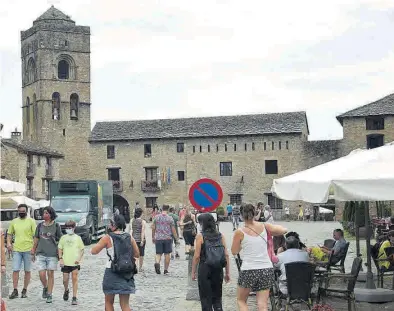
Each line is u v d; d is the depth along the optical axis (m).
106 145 82.81
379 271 16.05
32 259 15.65
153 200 81.19
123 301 11.57
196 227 27.05
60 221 36.16
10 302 15.59
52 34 89.75
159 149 81.38
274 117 80.31
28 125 92.38
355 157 13.52
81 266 24.80
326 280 12.73
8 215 43.75
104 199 42.34
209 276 11.88
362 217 34.81
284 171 77.44
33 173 69.56
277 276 12.85
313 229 50.78
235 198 78.75
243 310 10.85
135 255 11.67
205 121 82.25
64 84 89.50
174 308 14.61
